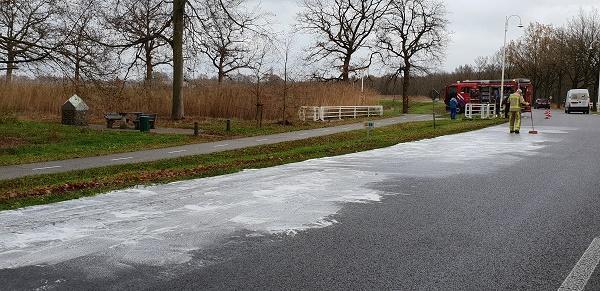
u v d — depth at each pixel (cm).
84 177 1244
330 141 2220
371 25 5638
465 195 952
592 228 720
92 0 2316
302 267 567
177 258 598
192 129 2775
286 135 2502
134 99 3822
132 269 561
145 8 3375
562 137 2216
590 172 1225
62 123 2886
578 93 5684
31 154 1689
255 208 846
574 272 549
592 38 7569
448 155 1577
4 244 648
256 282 523
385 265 572
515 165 1351
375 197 935
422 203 884
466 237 678
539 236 682
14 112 3478
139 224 744
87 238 675
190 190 1000
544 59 8338
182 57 3241
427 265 571
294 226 736
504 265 571
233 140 2241
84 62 2131
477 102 5069
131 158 1606
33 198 919
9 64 2027
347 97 4297
